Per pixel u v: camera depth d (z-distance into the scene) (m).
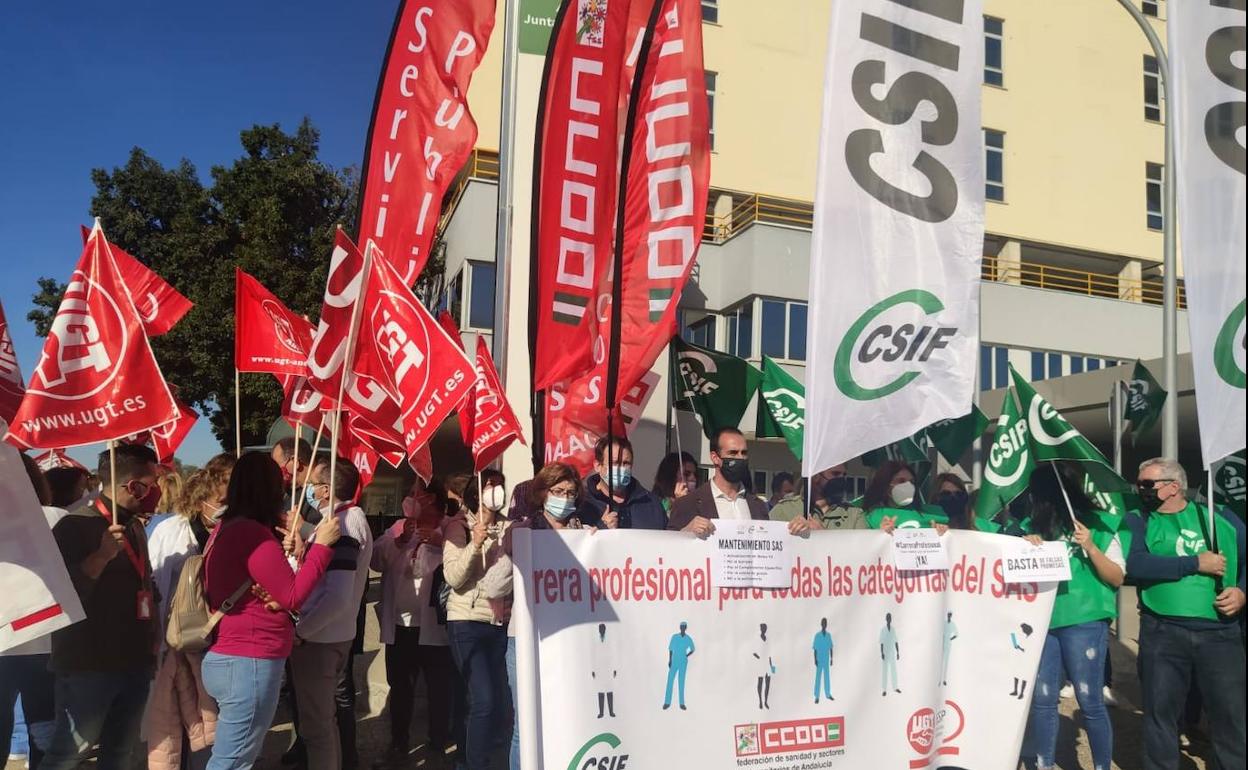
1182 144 4.55
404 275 6.06
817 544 4.32
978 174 4.79
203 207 21.20
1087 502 5.19
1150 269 25.94
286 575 3.68
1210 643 4.56
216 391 19.33
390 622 6.04
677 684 3.98
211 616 3.77
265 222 19.94
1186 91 4.55
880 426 4.54
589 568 3.90
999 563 4.70
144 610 4.20
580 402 6.38
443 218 20.03
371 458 5.88
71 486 5.26
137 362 4.01
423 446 3.96
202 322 18.83
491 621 4.77
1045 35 24.56
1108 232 24.80
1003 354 22.05
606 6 5.66
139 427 3.98
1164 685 4.70
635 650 3.93
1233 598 4.50
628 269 5.85
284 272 19.47
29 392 3.76
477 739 4.76
